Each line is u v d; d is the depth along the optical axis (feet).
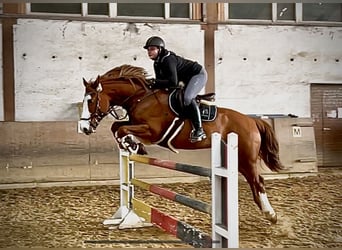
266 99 33.12
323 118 34.24
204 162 29.99
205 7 32.12
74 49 30.27
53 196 23.88
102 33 30.66
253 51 32.86
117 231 15.60
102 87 15.12
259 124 16.24
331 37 34.04
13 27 29.30
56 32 29.94
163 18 31.81
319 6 34.24
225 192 9.36
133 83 15.20
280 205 20.21
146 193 24.36
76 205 21.15
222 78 32.45
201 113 15.49
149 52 14.92
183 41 31.86
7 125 27.91
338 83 34.19
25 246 13.52
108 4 31.01
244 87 32.78
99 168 28.78
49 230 15.85
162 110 14.89
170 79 14.66
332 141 34.32
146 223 16.17
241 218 17.51
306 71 33.68
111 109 15.64
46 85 29.89
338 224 16.33
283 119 30.86
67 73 30.17
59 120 30.04
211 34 32.22
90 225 16.62
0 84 29.22
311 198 22.08
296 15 33.60
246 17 33.24
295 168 30.48
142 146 16.35
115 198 23.12
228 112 15.96
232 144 8.89
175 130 15.03
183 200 11.50
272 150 16.21
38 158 28.09
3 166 27.55
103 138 28.94
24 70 29.53
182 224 11.29
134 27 31.09
